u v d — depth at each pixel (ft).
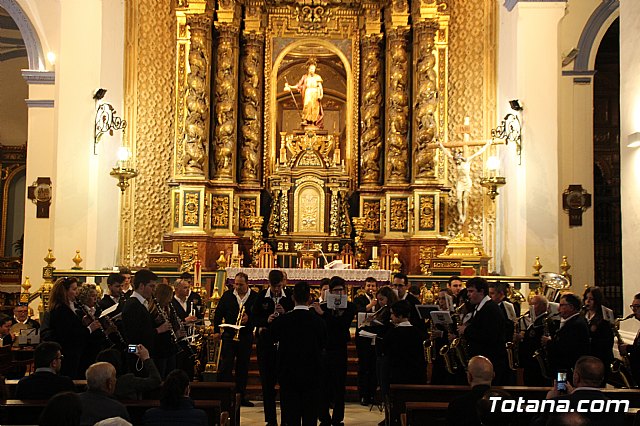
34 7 60.75
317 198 61.67
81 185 51.08
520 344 32.09
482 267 54.29
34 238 61.93
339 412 33.71
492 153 60.39
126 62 60.85
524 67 52.54
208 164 61.46
